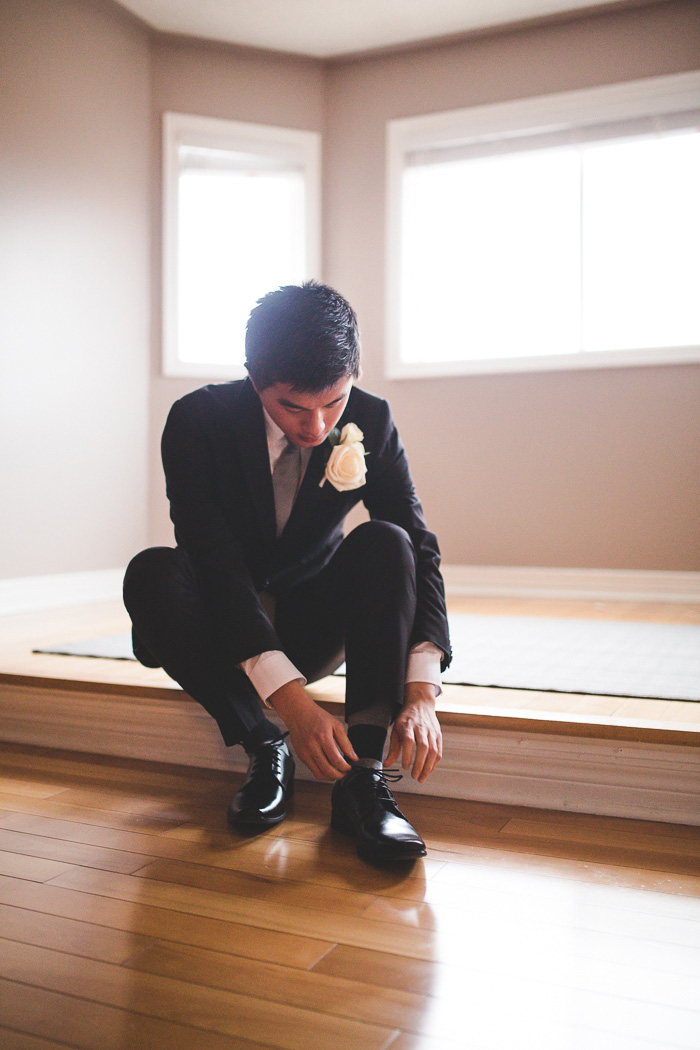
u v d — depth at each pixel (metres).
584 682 1.96
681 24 4.12
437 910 1.11
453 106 4.51
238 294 4.71
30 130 3.90
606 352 4.22
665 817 1.44
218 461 1.49
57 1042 0.82
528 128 4.37
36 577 3.95
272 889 1.17
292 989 0.92
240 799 1.41
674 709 1.69
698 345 4.07
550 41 4.32
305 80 4.70
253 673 1.35
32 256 3.92
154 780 1.68
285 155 4.66
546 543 4.36
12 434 3.85
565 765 1.50
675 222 4.21
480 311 4.56
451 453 4.51
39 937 1.04
